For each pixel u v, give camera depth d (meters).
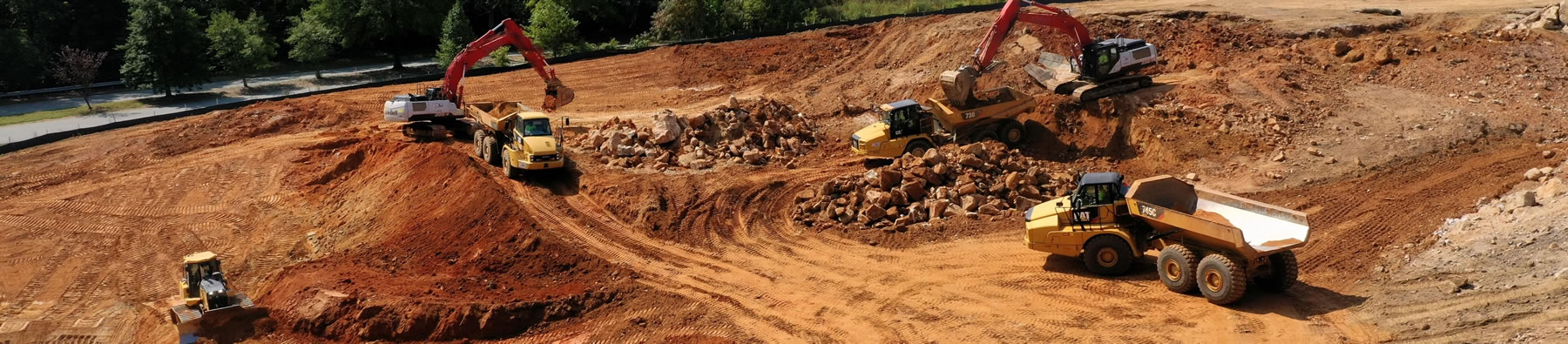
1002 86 38.50
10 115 50.56
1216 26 41.09
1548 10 37.59
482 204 29.23
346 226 31.55
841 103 41.47
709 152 33.53
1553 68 34.22
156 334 25.17
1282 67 36.25
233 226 32.47
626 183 30.62
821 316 21.92
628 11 75.75
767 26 56.28
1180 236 21.25
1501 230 21.89
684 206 29.28
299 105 44.16
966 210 27.62
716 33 57.22
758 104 38.34
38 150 40.16
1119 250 22.19
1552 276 18.64
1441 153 29.39
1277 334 18.97
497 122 32.75
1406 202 26.22
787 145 34.62
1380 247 23.20
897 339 20.53
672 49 52.28
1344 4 44.75
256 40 56.81
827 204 28.61
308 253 30.00
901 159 30.00
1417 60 36.16
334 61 65.81
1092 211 22.28
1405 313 19.08
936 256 25.08
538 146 30.77
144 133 41.62
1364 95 34.53
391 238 29.44
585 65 51.06
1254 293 21.08
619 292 23.61
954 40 44.47
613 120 37.50
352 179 35.12
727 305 22.73
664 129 34.09
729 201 29.73
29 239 31.53
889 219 27.72
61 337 25.28
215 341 23.38
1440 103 33.12
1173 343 19.05
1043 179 29.05
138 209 33.97
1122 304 21.03
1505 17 39.97
